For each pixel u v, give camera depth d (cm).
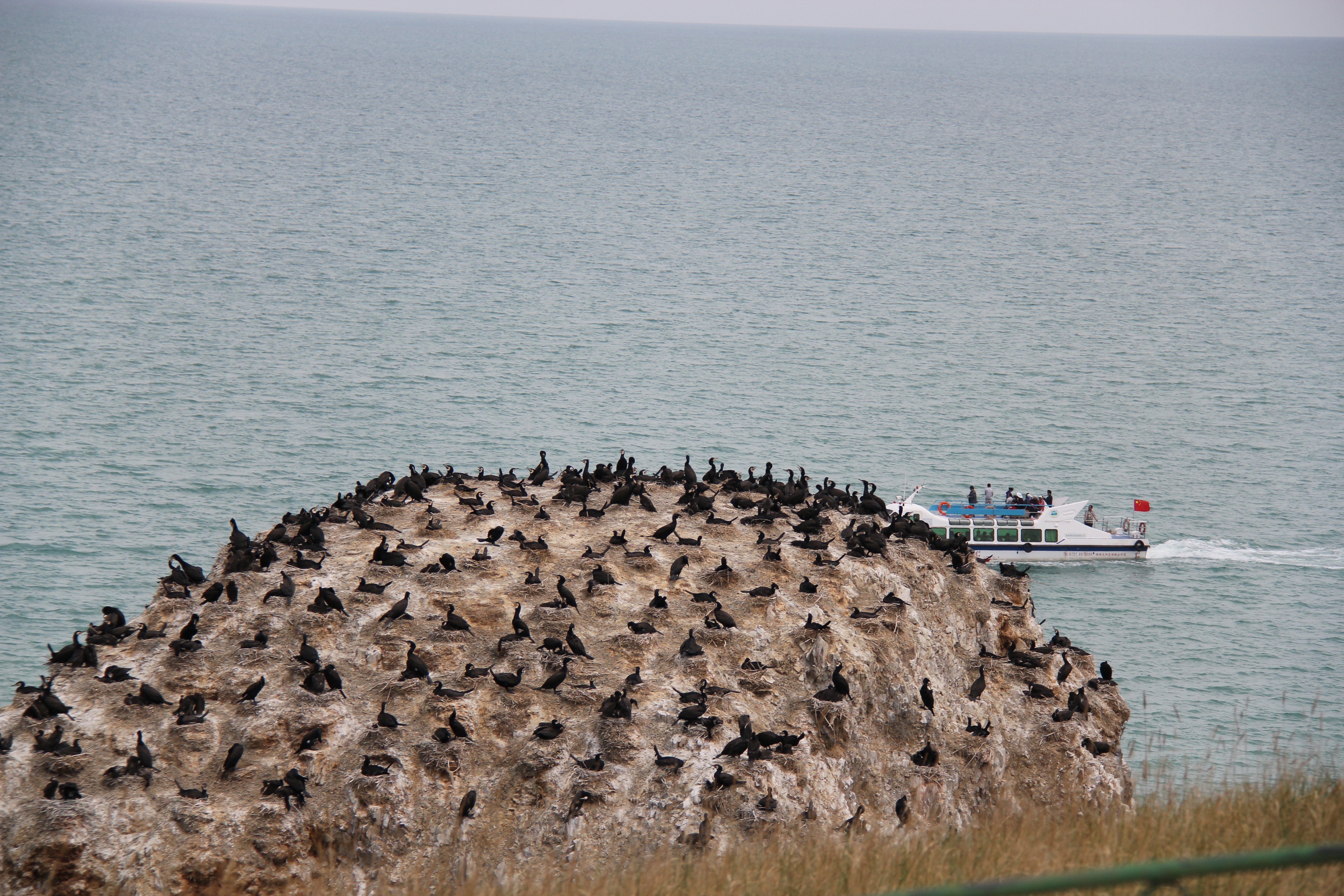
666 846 3081
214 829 3212
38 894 3061
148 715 3528
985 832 2584
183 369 11856
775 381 12506
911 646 4116
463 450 10038
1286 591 8106
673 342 14000
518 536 4297
